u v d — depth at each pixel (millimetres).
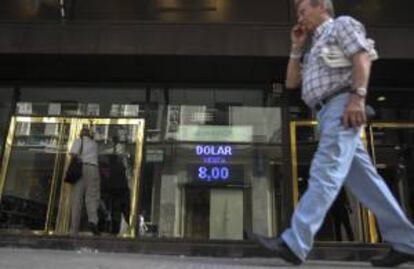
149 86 9078
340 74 4148
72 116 9023
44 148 8891
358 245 7805
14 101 9109
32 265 4133
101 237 8000
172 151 8812
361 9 8594
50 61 8383
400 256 4359
